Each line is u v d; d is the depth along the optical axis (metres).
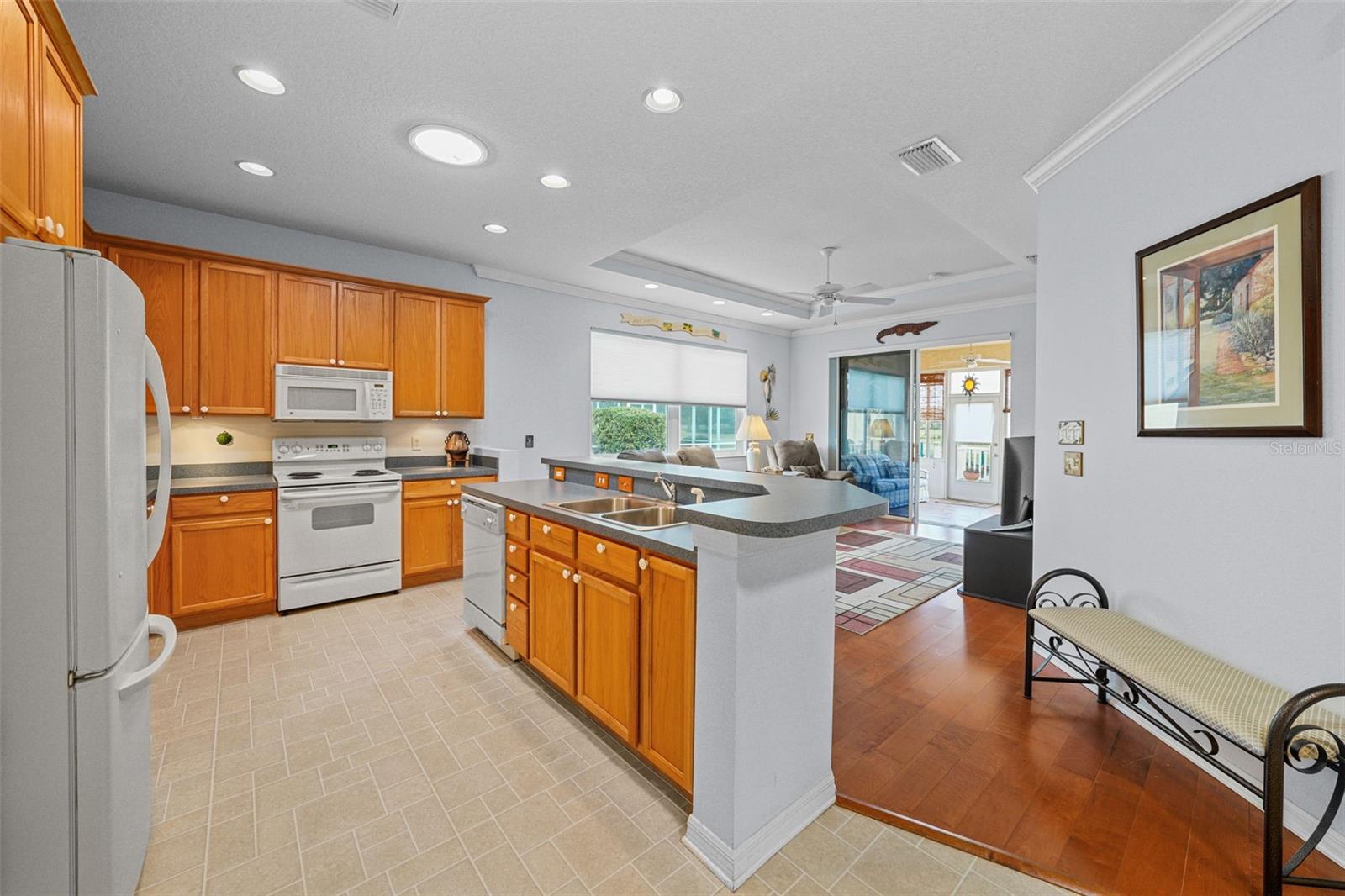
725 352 6.96
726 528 1.41
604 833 1.63
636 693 1.85
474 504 3.06
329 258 3.88
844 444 7.36
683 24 1.83
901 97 2.21
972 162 2.74
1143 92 2.09
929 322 6.35
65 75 1.50
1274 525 1.64
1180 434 1.95
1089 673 2.42
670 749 1.70
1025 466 3.77
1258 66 1.69
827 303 4.70
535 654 2.47
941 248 4.59
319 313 3.64
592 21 1.82
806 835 1.63
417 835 1.61
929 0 1.71
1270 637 1.65
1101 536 2.38
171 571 3.03
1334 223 1.48
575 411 5.38
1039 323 2.81
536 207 3.34
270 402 3.47
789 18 1.80
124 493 1.26
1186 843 1.57
